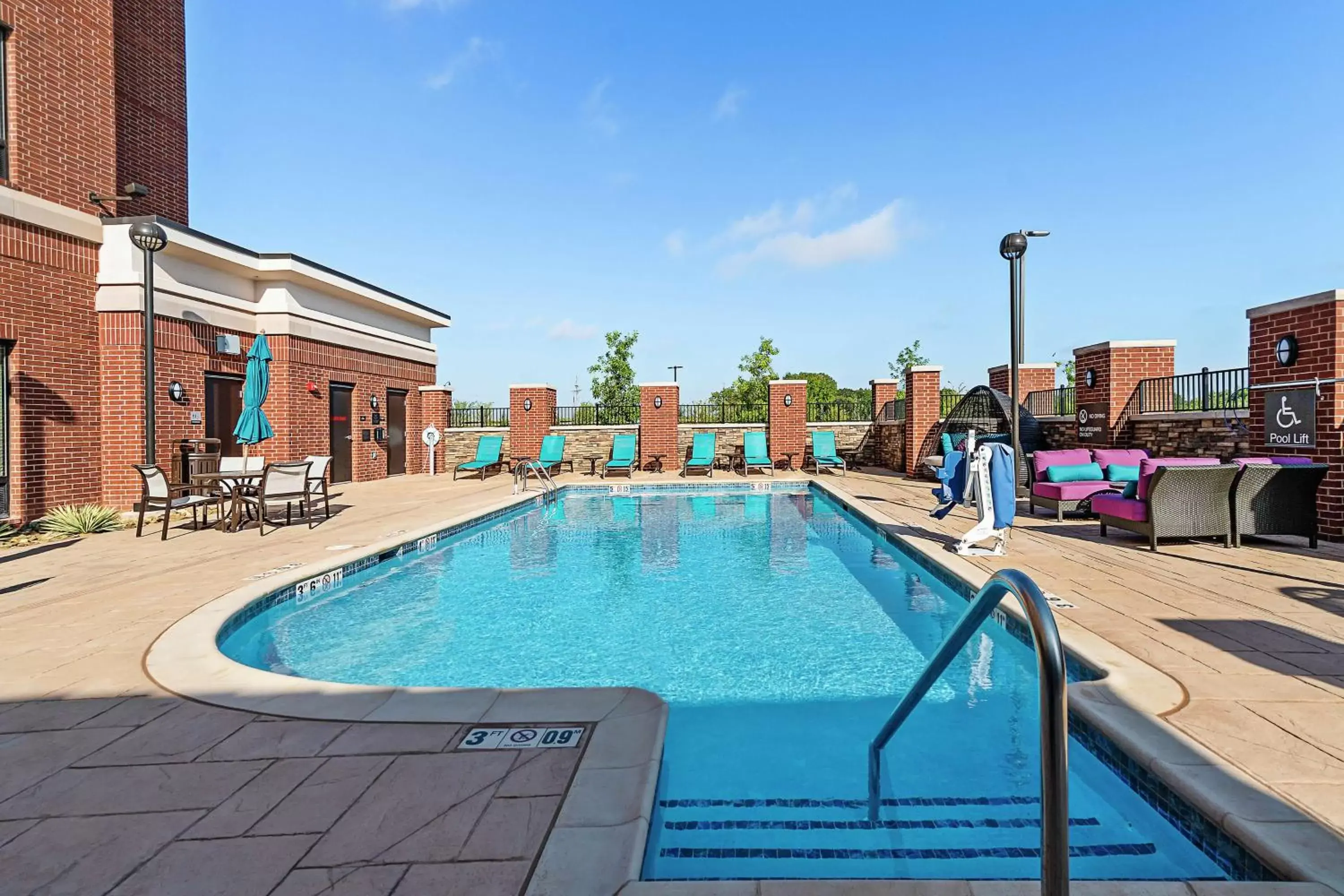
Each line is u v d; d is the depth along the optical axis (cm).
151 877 186
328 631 511
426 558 780
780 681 405
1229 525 655
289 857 194
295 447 1328
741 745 320
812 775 289
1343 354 649
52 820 215
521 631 508
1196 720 272
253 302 1297
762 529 984
